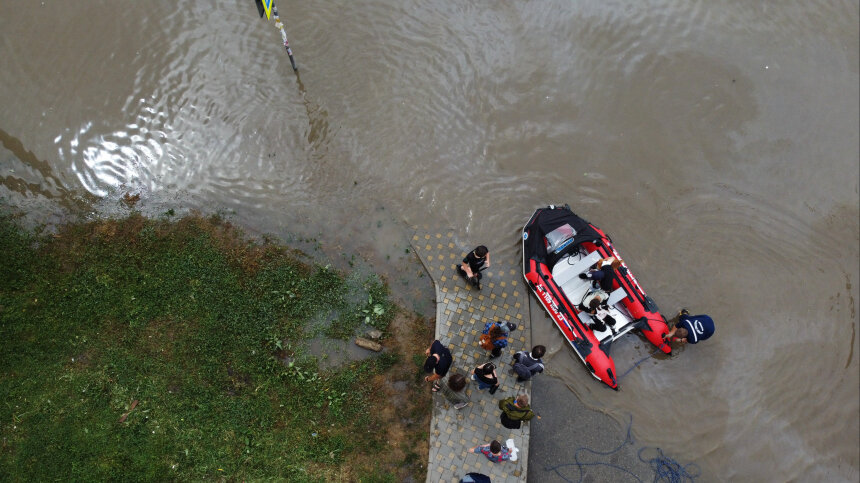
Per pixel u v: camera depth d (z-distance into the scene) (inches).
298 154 549.0
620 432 447.8
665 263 514.3
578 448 440.1
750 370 477.7
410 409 442.6
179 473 417.4
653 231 527.2
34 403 433.4
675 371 472.4
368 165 546.0
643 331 472.7
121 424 429.4
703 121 577.6
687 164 557.9
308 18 596.7
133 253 492.7
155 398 439.2
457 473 418.9
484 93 578.6
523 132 565.3
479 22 606.2
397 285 490.3
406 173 542.6
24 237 495.8
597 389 459.5
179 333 462.3
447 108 571.2
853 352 491.8
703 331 449.4
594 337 458.6
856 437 463.8
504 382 448.1
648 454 443.5
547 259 479.2
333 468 423.5
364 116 564.4
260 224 515.8
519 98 578.9
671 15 617.6
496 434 430.9
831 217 543.8
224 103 562.6
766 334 491.8
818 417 466.9
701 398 465.7
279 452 426.3
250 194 530.0
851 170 565.0
